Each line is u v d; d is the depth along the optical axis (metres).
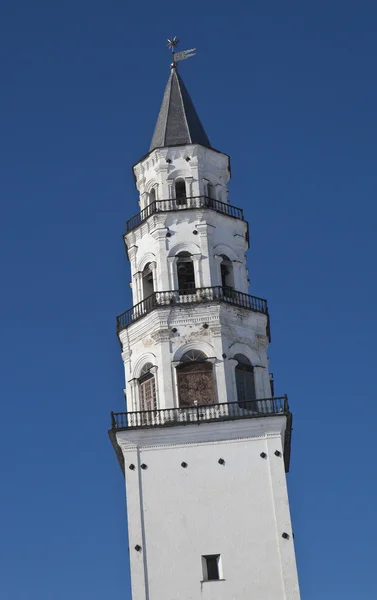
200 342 60.59
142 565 54.34
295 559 54.09
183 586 53.81
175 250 63.69
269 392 61.44
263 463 56.75
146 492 56.25
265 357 62.47
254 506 55.66
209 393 59.31
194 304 61.31
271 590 53.44
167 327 61.03
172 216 64.44
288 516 55.25
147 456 57.22
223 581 53.81
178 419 58.41
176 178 66.44
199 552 54.62
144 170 67.81
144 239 65.25
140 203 67.56
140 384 61.50
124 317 63.56
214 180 67.31
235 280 64.25
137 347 62.16
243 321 62.28
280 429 57.56
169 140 67.81
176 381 59.72
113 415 58.28
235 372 60.50
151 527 55.34
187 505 55.84
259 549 54.50
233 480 56.41
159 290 62.75
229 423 57.66
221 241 64.75
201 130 69.50
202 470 56.75
